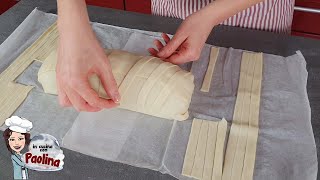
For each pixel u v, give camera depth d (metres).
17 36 0.78
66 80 0.53
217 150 0.56
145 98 0.60
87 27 0.55
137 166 0.55
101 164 0.55
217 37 0.78
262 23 0.80
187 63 0.72
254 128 0.59
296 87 0.66
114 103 0.56
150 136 0.59
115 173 0.54
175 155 0.56
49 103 0.64
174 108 0.59
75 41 0.53
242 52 0.73
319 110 0.63
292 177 0.52
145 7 1.35
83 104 0.54
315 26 1.21
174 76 0.61
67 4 0.55
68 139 0.58
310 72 0.69
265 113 0.62
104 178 0.54
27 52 0.74
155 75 0.61
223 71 0.70
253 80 0.67
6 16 0.85
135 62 0.65
